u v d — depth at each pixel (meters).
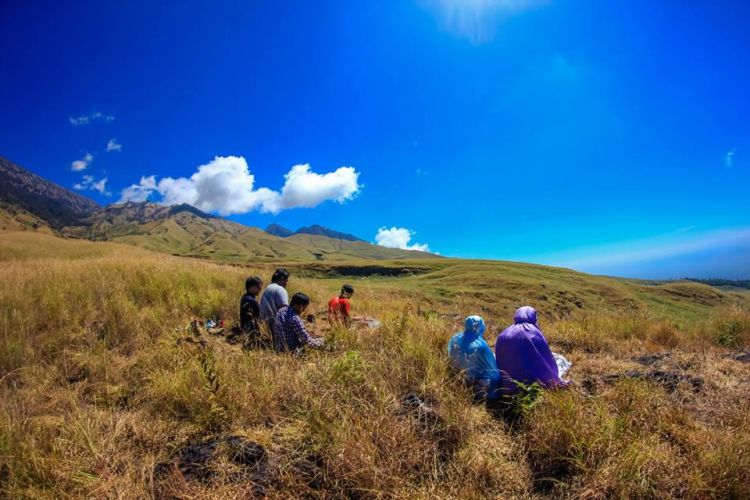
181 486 2.95
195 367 4.46
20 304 7.02
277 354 5.55
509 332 4.58
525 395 4.03
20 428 3.37
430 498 2.76
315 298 11.71
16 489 2.80
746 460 2.98
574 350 6.54
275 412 3.82
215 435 3.56
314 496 2.88
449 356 4.81
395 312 8.80
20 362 5.10
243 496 2.83
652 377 4.83
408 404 3.88
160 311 7.55
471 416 3.81
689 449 3.31
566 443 3.24
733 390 4.48
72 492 2.84
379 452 3.12
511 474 3.14
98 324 6.63
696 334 7.65
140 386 4.56
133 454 3.36
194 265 14.13
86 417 3.71
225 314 8.33
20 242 38.56
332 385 4.07
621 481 2.86
